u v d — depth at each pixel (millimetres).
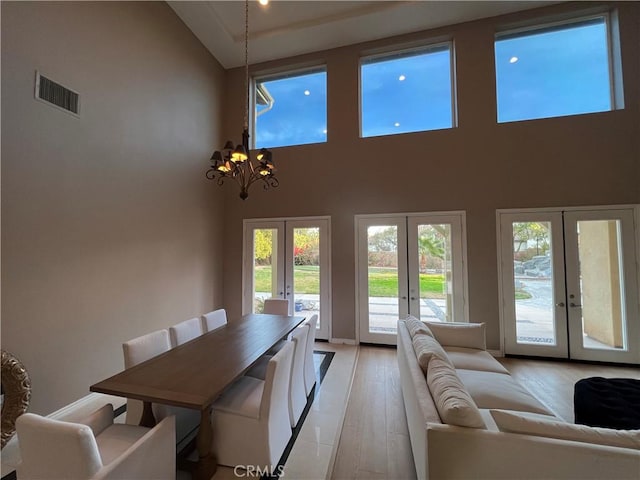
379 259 4484
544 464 1201
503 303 3994
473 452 1253
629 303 3582
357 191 4609
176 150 3979
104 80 2932
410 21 4223
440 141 4312
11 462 1956
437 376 1703
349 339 4527
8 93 2152
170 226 3846
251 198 5070
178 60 4055
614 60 3877
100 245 2861
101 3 2918
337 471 1854
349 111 4691
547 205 3902
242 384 2115
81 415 2521
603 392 1972
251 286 5004
